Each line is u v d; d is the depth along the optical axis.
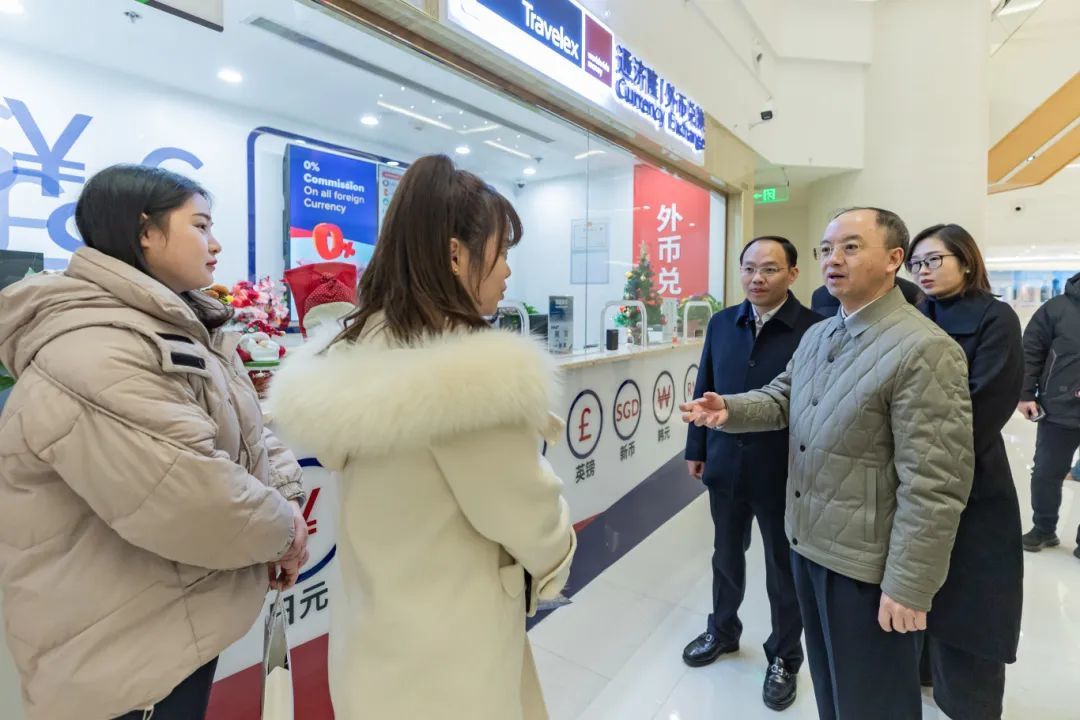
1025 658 1.87
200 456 0.74
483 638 0.70
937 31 4.73
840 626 1.15
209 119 3.09
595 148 3.43
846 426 1.13
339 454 0.67
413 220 0.69
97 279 0.79
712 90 3.76
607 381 2.72
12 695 0.95
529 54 2.17
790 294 1.77
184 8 1.23
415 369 0.62
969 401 1.04
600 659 1.87
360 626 0.70
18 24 2.21
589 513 2.59
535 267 4.39
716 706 1.65
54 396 0.70
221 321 1.05
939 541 1.00
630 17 2.85
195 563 0.76
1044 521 2.69
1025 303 11.23
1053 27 5.57
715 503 1.85
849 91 4.95
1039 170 7.34
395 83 2.75
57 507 0.73
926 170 4.79
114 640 0.74
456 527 0.69
